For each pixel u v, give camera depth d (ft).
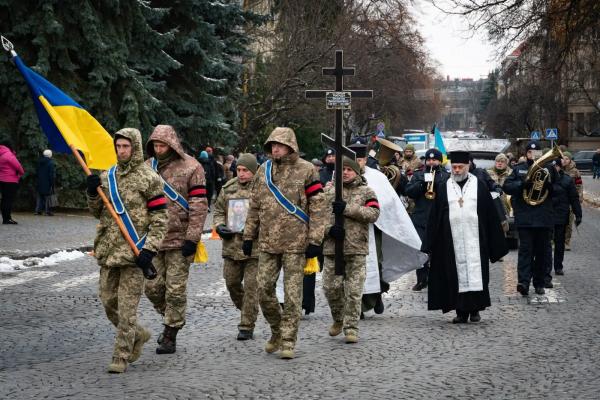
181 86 109.70
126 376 26.45
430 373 26.96
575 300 42.01
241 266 32.81
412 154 60.13
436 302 36.45
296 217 28.99
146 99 97.96
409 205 49.49
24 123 90.74
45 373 26.84
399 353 29.99
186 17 108.58
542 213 43.39
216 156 115.55
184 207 30.09
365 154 36.63
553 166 44.04
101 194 26.53
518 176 44.14
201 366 27.91
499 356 29.48
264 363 28.35
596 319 36.68
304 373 26.91
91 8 92.32
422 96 198.59
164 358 29.14
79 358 29.14
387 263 37.42
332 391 24.70
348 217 32.35
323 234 28.99
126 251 26.55
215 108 111.55
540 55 103.30
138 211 26.71
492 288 46.42
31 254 57.21
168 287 29.99
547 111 249.55
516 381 25.94
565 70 104.99
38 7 90.38
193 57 108.99
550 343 31.65
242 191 32.58
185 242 29.68
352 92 31.30
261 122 137.80
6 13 91.09
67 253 59.16
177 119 105.70
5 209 78.69
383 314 38.63
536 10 96.02
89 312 38.34
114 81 95.61
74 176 94.48
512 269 54.95
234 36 122.62
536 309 39.47
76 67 93.04
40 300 41.57
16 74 90.48
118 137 26.86
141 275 27.04
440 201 36.73
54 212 94.58
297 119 149.07
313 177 29.09
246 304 32.24
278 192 29.01
